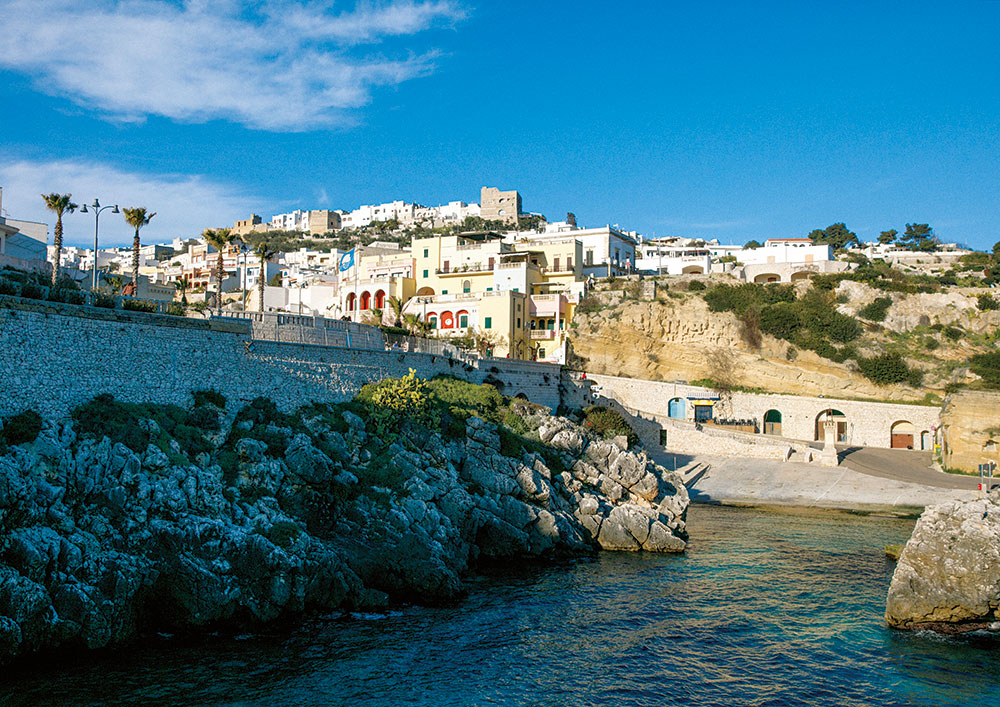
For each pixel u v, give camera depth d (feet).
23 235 297.74
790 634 138.41
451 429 206.18
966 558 136.26
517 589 163.32
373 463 178.50
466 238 421.18
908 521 239.30
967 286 411.75
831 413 361.71
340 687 113.29
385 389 207.82
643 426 333.83
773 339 380.58
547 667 123.34
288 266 651.66
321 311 445.37
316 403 196.95
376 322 350.84
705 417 365.40
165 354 165.27
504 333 363.76
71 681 109.60
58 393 143.13
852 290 396.37
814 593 162.61
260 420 173.47
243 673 115.75
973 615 136.15
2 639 105.09
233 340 181.16
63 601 112.68
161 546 127.65
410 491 171.12
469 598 156.15
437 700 110.83
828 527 230.07
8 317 137.59
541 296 387.34
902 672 122.31
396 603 151.33
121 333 157.17
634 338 382.22
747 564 186.29
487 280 398.21
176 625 126.00
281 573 131.03
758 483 290.35
